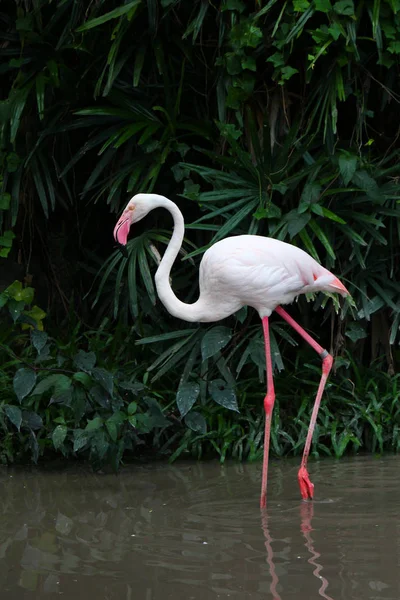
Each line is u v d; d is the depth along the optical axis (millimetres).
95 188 11570
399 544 6102
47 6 10578
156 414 9172
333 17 9078
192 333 9875
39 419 9062
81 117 10562
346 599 5000
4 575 5566
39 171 10695
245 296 8203
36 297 11617
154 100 10438
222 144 10195
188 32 9336
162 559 5840
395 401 9977
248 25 9258
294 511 7203
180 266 11031
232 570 5570
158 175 10836
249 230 9500
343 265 10250
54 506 7539
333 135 9703
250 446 9531
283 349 10719
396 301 10273
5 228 11016
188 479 8602
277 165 9602
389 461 9344
